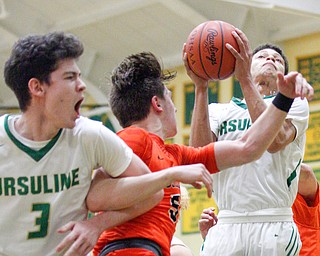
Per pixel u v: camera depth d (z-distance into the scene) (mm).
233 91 16188
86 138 4273
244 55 5438
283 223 5781
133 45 17188
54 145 4246
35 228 4246
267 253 5707
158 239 4461
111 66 17906
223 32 5434
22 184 4215
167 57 17062
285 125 5766
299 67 15617
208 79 5590
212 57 5410
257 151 4711
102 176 4430
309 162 15219
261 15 15508
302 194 7043
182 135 16922
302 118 5863
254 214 5797
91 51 17641
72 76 4246
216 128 6070
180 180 4223
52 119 4207
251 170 5836
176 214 4660
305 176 6887
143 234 4426
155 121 4855
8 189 4215
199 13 15320
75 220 4320
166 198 4609
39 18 16891
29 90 4215
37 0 16234
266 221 5773
